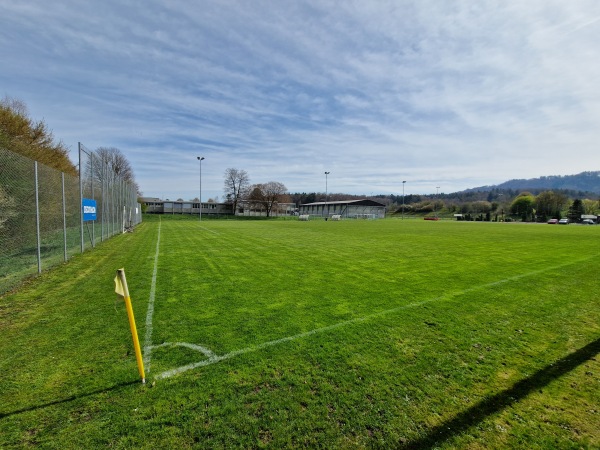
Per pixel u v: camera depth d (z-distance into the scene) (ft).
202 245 46.01
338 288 21.42
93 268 27.66
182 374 10.46
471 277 24.90
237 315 16.08
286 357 11.65
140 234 64.39
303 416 8.46
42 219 28.53
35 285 21.66
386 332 13.99
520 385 10.04
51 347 12.32
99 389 9.55
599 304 18.24
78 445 7.39
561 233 77.61
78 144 34.88
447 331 14.16
